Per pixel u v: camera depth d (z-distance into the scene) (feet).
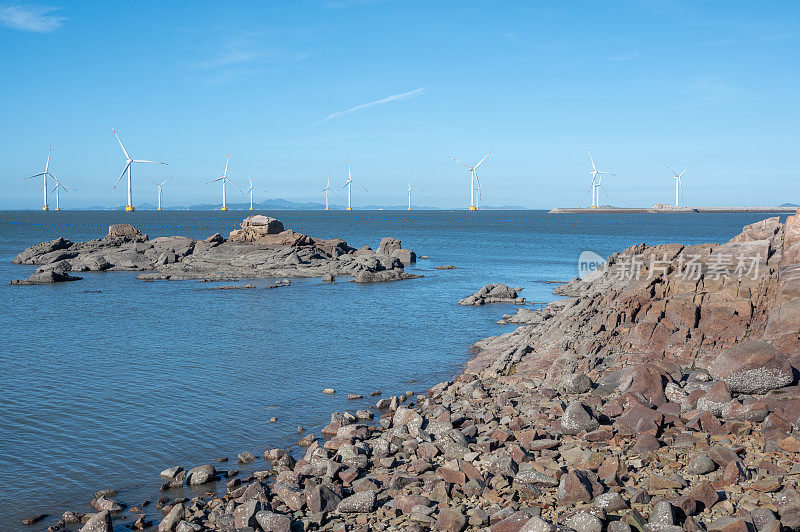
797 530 42.88
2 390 95.35
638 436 61.11
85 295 212.84
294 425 80.74
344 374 106.73
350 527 49.88
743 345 74.69
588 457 56.13
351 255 328.90
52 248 337.52
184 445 73.67
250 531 49.93
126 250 319.27
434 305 191.83
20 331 145.79
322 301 200.34
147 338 137.59
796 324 83.92
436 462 62.54
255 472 64.69
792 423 61.05
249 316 169.27
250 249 322.75
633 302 106.42
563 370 91.09
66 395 92.99
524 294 217.77
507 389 89.40
